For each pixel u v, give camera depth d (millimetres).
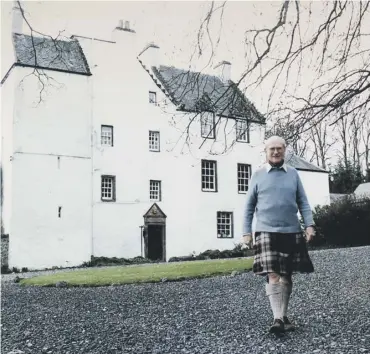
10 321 4848
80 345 3773
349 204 8195
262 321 4059
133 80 12656
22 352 3676
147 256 12508
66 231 13055
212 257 11258
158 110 11344
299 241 3535
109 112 13242
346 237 8414
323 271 6055
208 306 4887
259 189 3625
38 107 12930
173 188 11977
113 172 13031
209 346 3430
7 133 13102
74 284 7336
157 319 4484
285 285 3555
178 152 11195
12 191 12695
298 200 3646
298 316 4004
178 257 12000
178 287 6266
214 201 11578
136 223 12789
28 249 12688
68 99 13242
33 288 7434
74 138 13320
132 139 12836
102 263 12820
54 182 13102
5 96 13219
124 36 12742
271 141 3639
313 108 4496
